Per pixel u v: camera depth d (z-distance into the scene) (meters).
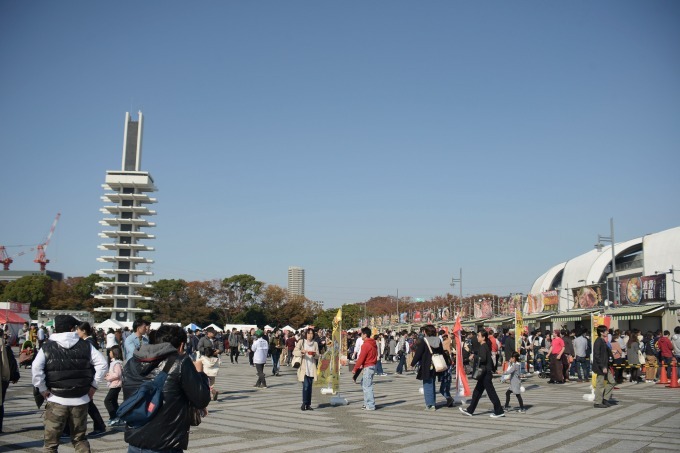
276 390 19.89
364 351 14.89
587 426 12.09
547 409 14.91
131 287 90.94
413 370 31.05
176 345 5.91
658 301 33.34
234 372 28.97
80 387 7.80
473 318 62.81
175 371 5.49
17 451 8.97
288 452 9.22
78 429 7.81
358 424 12.34
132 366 5.97
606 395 15.49
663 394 18.41
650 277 34.12
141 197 94.69
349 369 32.06
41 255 155.00
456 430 11.59
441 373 15.35
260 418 13.14
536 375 27.06
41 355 7.66
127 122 98.94
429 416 13.69
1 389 10.48
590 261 54.03
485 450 9.54
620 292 37.19
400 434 11.07
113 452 9.02
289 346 33.25
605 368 15.10
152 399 5.38
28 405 14.39
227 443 9.98
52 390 7.69
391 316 98.38
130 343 13.09
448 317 71.06
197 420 5.76
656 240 45.00
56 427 7.65
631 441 10.33
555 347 22.81
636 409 14.80
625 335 24.52
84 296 98.31
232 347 38.19
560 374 22.69
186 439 5.55
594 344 15.34
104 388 18.97
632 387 20.97
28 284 89.69
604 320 16.45
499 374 26.88
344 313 112.81
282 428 11.69
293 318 97.62
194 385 5.51
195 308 88.38
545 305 46.12
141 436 5.36
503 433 11.23
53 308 90.38
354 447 9.70
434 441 10.34
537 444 10.07
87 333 8.62
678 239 42.91
